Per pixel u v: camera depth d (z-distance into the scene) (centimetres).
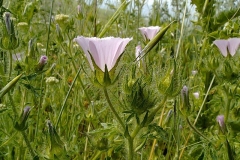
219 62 65
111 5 107
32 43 58
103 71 44
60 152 46
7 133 52
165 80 45
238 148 59
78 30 92
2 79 59
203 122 68
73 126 62
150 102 44
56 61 86
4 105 58
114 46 44
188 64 90
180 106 54
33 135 61
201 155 57
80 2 103
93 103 60
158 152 59
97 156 57
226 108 62
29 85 54
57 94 69
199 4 90
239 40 66
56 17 74
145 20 127
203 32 90
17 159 54
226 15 88
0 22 60
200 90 71
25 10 91
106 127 45
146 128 47
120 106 46
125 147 46
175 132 57
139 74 48
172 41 99
